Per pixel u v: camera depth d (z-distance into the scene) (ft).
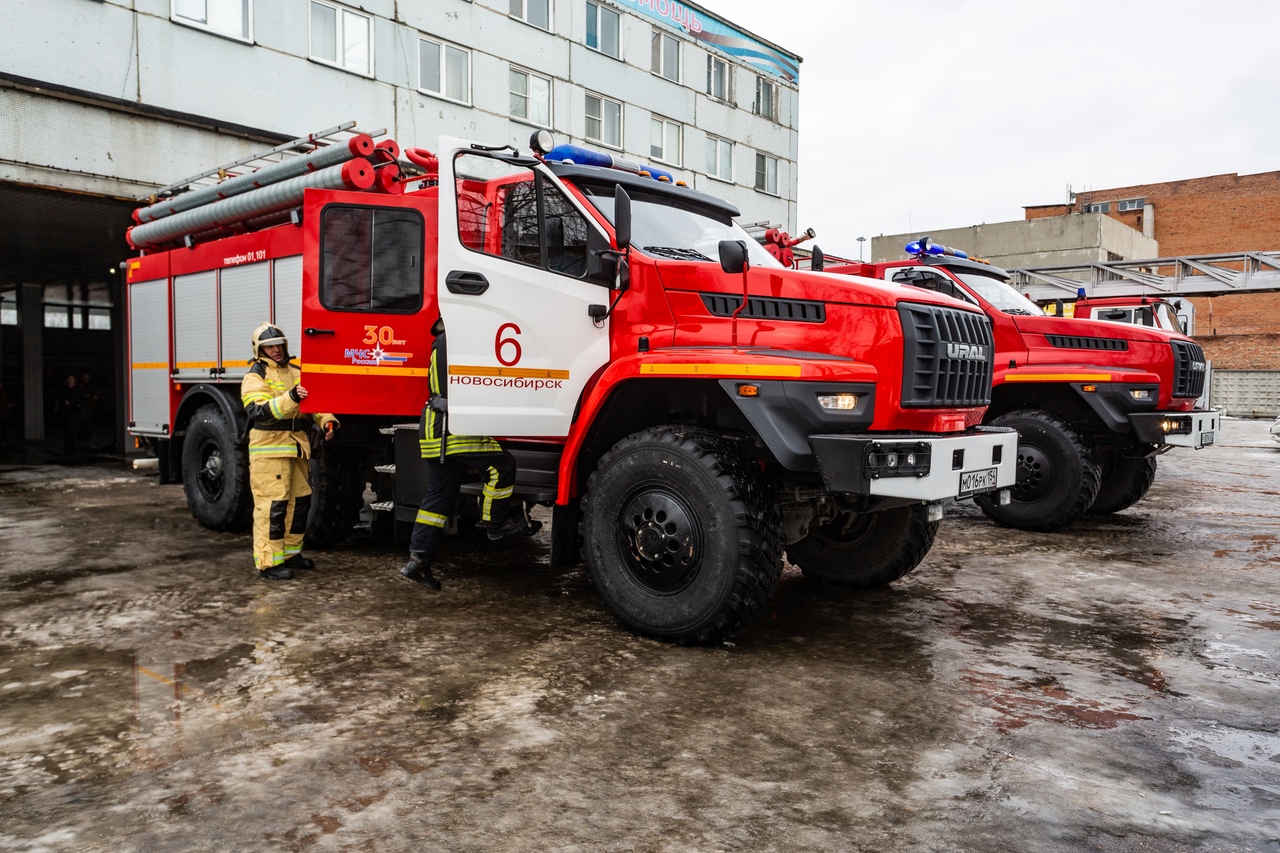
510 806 8.42
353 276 18.08
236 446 22.33
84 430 62.85
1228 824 8.22
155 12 43.62
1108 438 25.82
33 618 14.99
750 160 90.53
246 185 22.22
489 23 63.36
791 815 8.30
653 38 78.74
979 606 16.47
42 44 39.42
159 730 10.20
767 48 91.30
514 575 18.63
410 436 18.53
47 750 9.64
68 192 37.40
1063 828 8.10
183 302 24.81
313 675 12.16
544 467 15.64
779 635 14.39
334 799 8.54
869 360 13.35
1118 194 160.97
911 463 12.70
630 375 13.58
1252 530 25.05
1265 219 145.28
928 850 7.70
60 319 86.48
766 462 14.14
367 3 54.95
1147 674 12.62
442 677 12.12
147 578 18.04
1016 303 27.07
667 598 13.56
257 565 18.03
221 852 7.57
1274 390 111.65
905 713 10.96
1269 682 12.33
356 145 18.78
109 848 7.61
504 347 15.03
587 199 15.01
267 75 49.11
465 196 15.33
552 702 11.21
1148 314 49.85
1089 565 20.16
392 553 20.89
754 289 13.85
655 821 8.16
